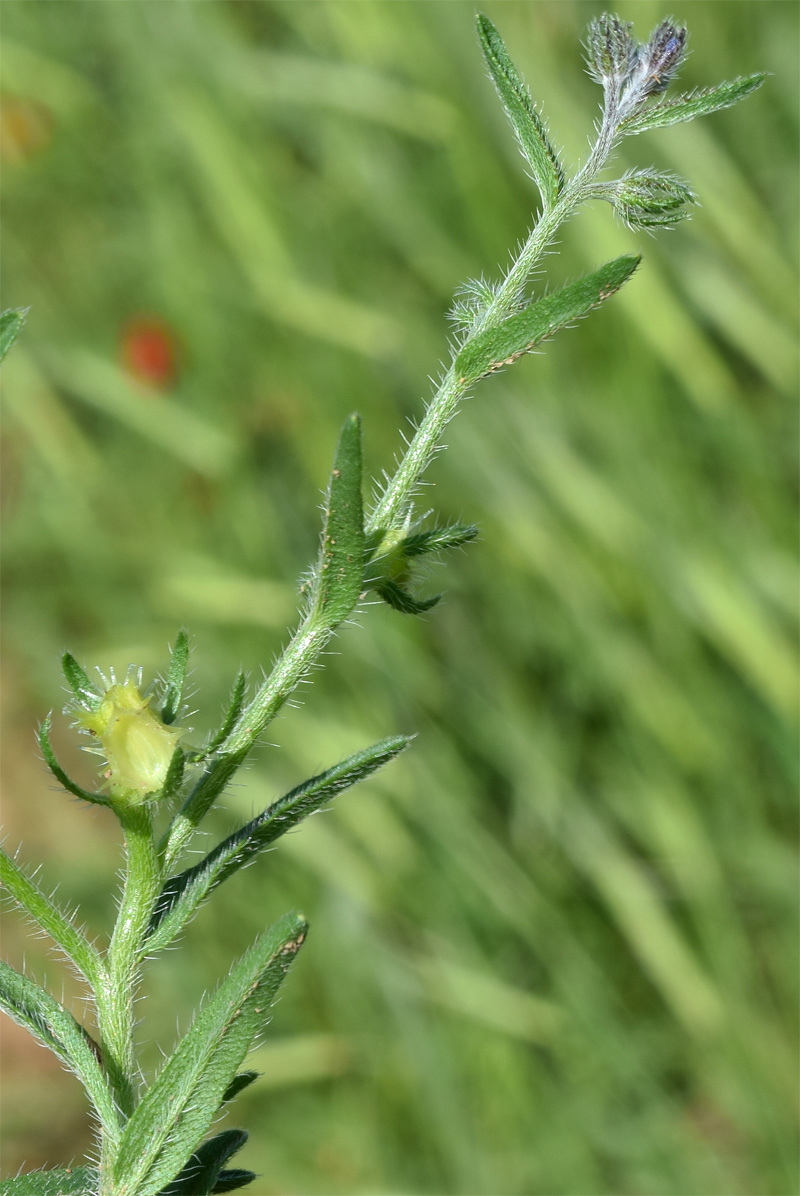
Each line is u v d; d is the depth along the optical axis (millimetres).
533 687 438
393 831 434
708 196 425
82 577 534
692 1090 412
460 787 430
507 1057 414
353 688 455
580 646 424
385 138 480
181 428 508
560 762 425
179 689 180
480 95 452
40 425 558
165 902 180
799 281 424
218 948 466
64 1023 179
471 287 183
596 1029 405
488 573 439
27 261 554
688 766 420
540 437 425
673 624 421
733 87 182
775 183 441
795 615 414
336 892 438
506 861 420
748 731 419
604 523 419
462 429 441
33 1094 493
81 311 544
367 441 463
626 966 417
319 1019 440
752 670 410
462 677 440
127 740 176
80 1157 480
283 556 492
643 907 408
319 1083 431
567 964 411
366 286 481
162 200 530
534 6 448
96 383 523
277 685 180
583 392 436
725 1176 393
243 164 496
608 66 183
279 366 500
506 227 457
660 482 422
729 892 405
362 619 447
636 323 425
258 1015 175
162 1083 175
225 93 496
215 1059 175
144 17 517
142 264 532
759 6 446
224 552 509
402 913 429
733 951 404
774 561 417
